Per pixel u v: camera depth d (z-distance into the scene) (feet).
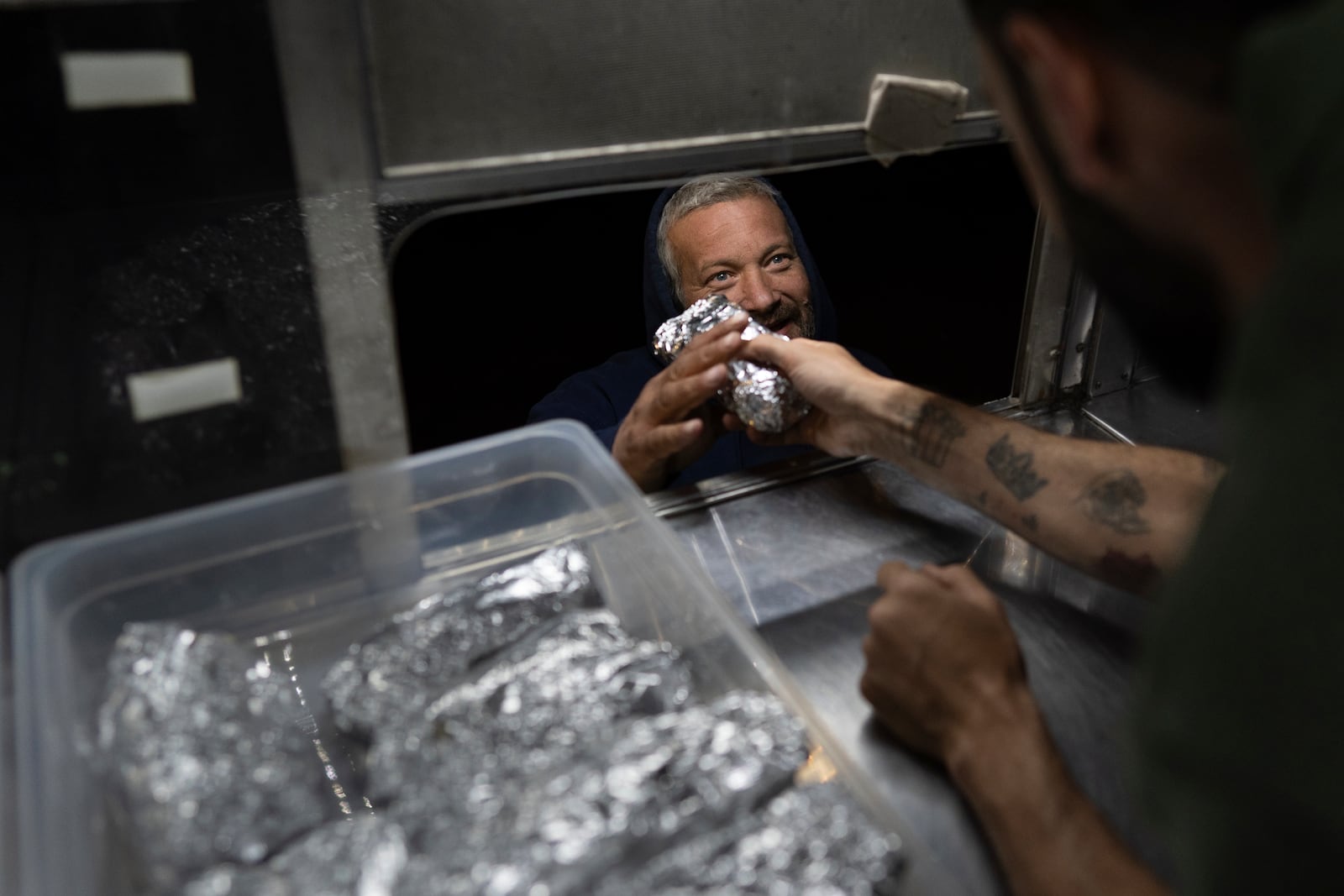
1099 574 2.23
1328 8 0.81
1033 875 1.51
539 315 7.11
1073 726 1.96
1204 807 0.89
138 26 1.69
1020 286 7.87
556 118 1.75
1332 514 0.76
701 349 2.96
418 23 1.59
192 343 2.13
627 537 2.09
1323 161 0.78
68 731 1.58
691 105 1.83
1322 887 0.83
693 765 1.53
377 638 1.86
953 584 1.97
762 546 2.55
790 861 1.41
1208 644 0.85
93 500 1.95
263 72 1.70
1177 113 0.95
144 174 1.90
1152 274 1.16
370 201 2.17
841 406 2.71
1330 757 0.77
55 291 2.08
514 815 1.45
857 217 7.34
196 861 1.41
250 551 1.95
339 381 2.15
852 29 1.89
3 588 1.83
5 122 1.79
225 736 1.57
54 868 1.32
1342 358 0.76
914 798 1.78
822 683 2.07
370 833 1.43
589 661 1.78
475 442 2.18
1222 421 0.94
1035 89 1.10
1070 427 3.13
